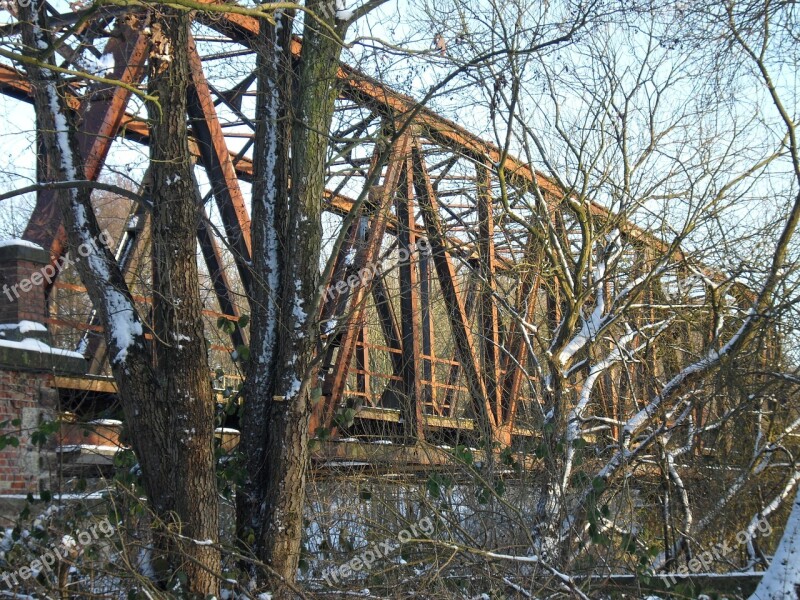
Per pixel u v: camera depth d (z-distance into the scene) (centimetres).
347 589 816
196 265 735
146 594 646
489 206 1162
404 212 1242
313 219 788
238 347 855
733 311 1243
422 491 897
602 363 1080
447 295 1304
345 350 1162
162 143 719
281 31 834
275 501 748
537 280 1198
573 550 873
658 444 1032
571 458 951
